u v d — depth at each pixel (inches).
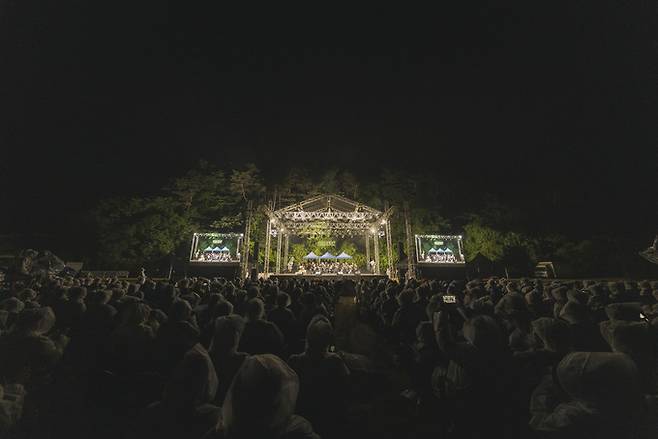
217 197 1348.4
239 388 68.4
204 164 1422.2
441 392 171.5
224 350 134.3
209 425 84.4
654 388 104.1
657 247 994.7
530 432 116.0
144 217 1211.2
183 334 163.9
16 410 122.9
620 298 292.4
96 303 200.1
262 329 183.2
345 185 1502.2
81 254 1210.0
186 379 84.5
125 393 143.9
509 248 1318.9
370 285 591.2
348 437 133.6
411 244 1117.1
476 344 133.5
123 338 165.3
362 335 369.4
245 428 66.0
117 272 1086.4
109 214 1211.9
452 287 425.4
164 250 1180.5
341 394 129.0
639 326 110.0
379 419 168.7
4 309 188.4
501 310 211.0
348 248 1344.7
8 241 1242.0
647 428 80.0
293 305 331.3
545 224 1397.6
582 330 149.7
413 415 177.9
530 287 357.7
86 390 146.3
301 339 223.1
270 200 1284.4
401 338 267.0
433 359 196.9
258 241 1270.9
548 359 131.6
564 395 117.6
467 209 1469.0
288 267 1172.5
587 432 84.3
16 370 138.8
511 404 126.0
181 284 392.2
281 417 69.2
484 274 1248.8
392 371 263.7
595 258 1242.0
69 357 165.8
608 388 80.4
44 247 1234.0
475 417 130.0
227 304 195.6
